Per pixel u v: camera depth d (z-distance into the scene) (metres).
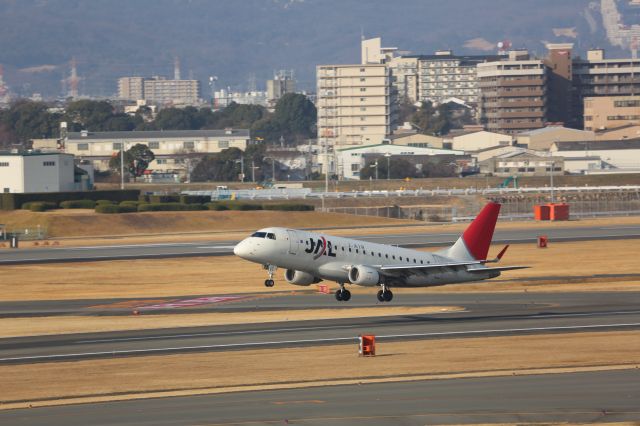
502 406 198.38
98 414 198.25
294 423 187.50
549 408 196.25
